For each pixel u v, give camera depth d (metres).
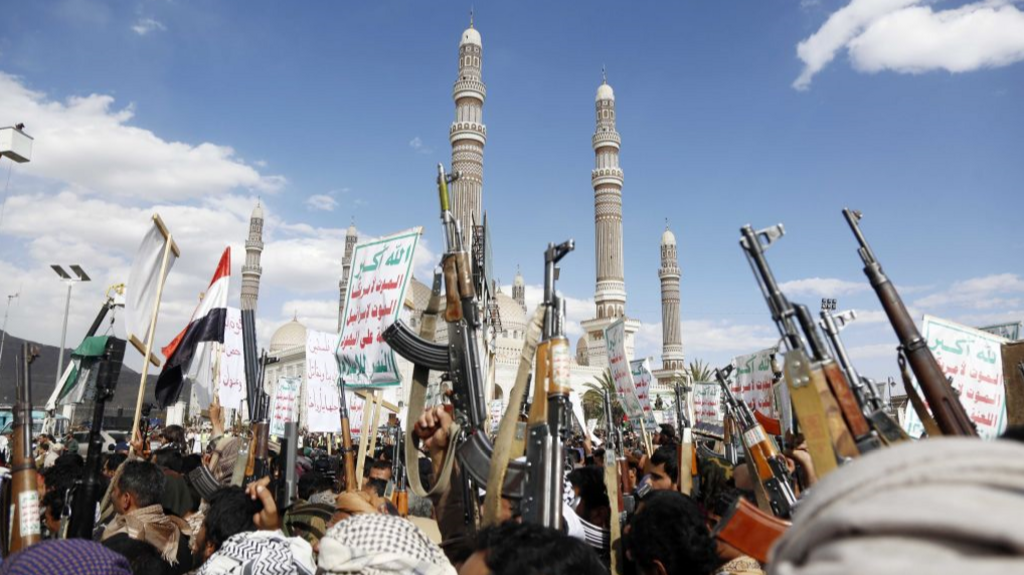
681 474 6.73
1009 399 6.27
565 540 2.68
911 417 6.80
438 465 4.10
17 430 4.43
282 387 14.31
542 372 3.44
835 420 2.78
